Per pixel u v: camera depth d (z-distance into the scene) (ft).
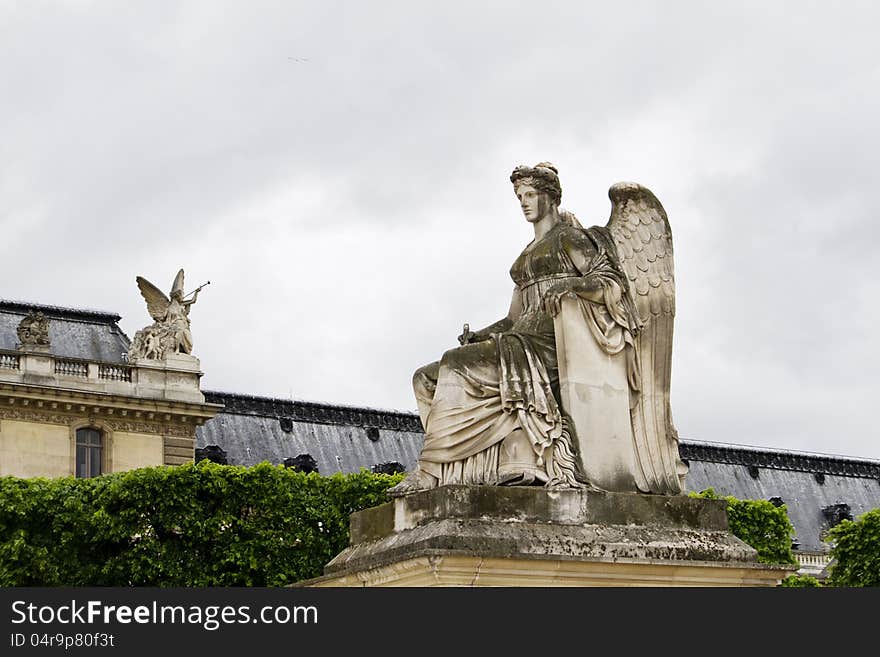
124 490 163.73
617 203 59.93
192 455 280.92
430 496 55.31
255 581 162.20
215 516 162.91
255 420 295.48
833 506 323.78
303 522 164.04
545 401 56.49
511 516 54.85
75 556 164.04
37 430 269.03
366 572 56.29
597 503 55.88
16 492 164.76
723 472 322.96
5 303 281.33
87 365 274.57
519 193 60.23
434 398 57.41
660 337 59.21
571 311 57.31
